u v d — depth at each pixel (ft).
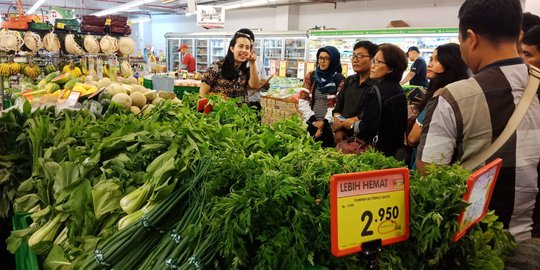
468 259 3.55
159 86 23.16
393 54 8.48
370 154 4.29
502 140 4.16
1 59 19.11
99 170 5.59
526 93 4.21
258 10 50.80
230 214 3.24
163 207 4.24
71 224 5.03
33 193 6.75
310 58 32.14
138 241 4.19
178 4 57.67
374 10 39.22
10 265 7.69
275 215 3.24
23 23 19.07
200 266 3.45
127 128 6.20
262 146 5.16
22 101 11.12
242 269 3.32
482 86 4.21
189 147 4.92
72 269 4.44
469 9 4.38
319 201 3.32
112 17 20.13
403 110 8.54
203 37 42.80
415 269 3.41
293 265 3.09
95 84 11.34
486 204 3.70
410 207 3.32
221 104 7.38
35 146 7.30
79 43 19.07
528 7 17.48
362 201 3.05
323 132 10.23
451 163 4.46
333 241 2.94
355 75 9.87
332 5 42.47
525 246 3.66
